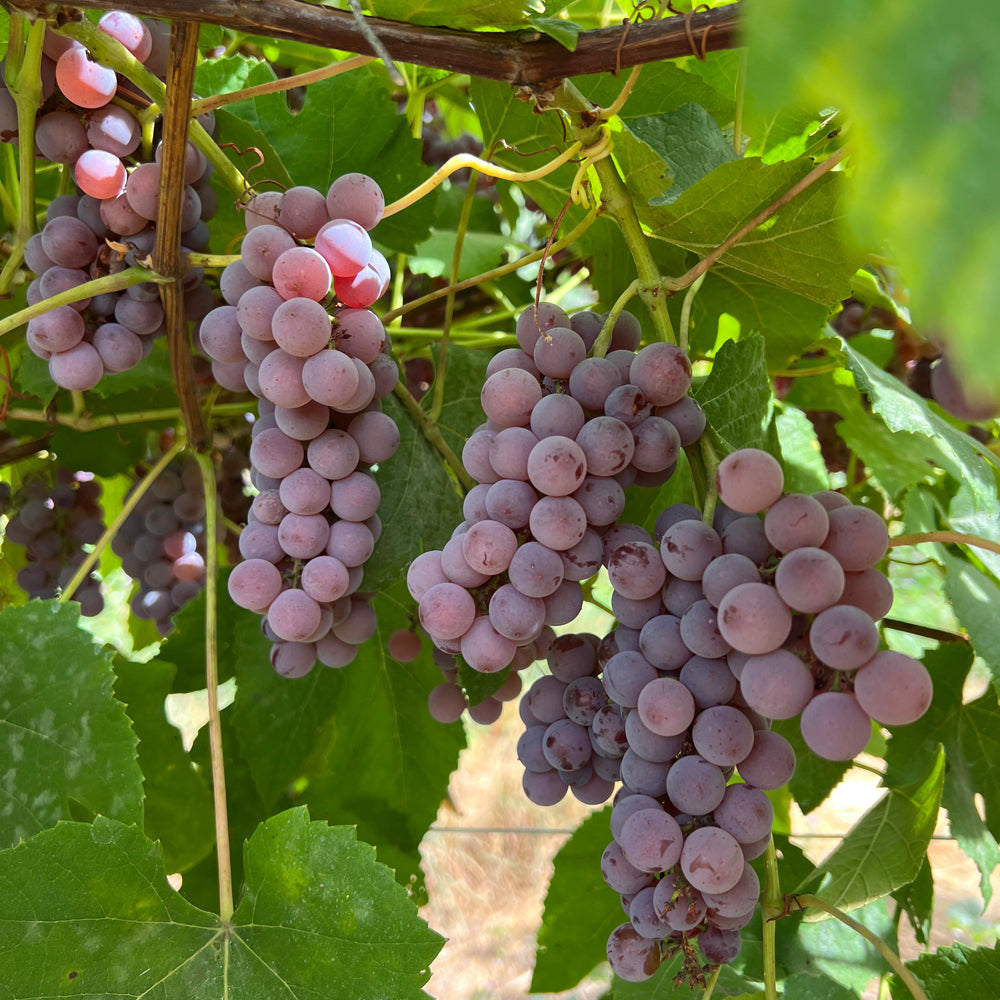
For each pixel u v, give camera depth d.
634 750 0.48
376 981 0.52
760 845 0.48
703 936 0.49
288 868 0.53
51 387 0.67
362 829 0.69
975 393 0.17
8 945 0.51
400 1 0.52
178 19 0.48
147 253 0.56
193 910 0.54
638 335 0.54
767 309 0.66
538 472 0.48
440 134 1.06
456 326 0.86
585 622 1.40
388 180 0.66
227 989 0.53
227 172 0.57
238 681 0.66
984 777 0.69
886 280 0.71
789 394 0.79
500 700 0.59
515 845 1.53
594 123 0.52
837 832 1.38
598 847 0.72
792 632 0.46
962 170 0.17
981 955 0.62
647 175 0.55
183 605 0.71
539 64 0.50
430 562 0.50
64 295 0.54
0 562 0.84
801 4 0.18
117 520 0.64
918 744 0.68
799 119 0.60
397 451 0.60
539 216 0.96
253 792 0.68
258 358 0.52
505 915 1.43
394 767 0.69
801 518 0.45
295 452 0.53
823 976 0.65
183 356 0.57
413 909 0.52
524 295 0.89
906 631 0.70
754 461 0.45
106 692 0.55
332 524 0.54
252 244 0.51
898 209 0.18
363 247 0.51
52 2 0.48
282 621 0.53
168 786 0.67
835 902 0.63
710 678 0.47
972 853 0.66
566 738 0.52
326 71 0.54
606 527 0.50
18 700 0.55
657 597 0.49
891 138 0.18
